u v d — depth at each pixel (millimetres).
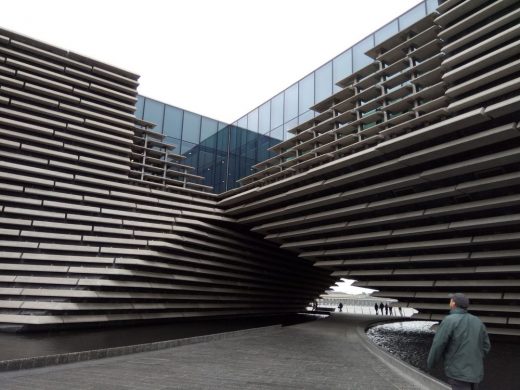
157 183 23594
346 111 20672
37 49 19766
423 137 14828
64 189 19562
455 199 15820
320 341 14023
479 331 3754
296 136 23297
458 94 14422
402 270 20000
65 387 6031
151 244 20438
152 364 8359
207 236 23844
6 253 16781
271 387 6410
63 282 17062
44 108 19641
